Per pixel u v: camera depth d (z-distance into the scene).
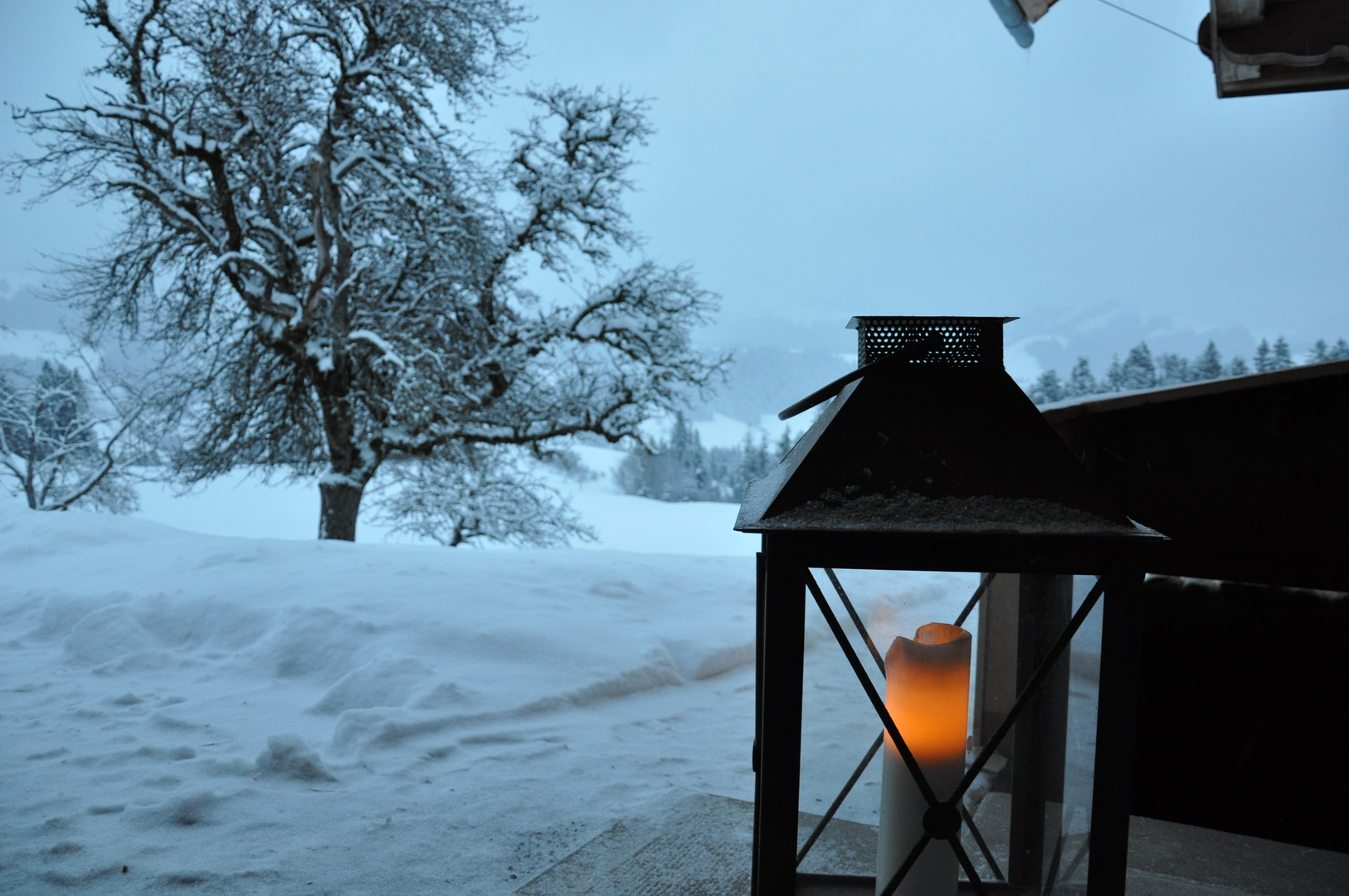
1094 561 1.23
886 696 1.32
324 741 3.42
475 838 2.60
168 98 13.71
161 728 3.50
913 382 1.35
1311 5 3.21
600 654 4.53
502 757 3.30
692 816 2.70
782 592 1.26
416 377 14.17
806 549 1.24
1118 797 1.25
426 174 15.07
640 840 2.53
